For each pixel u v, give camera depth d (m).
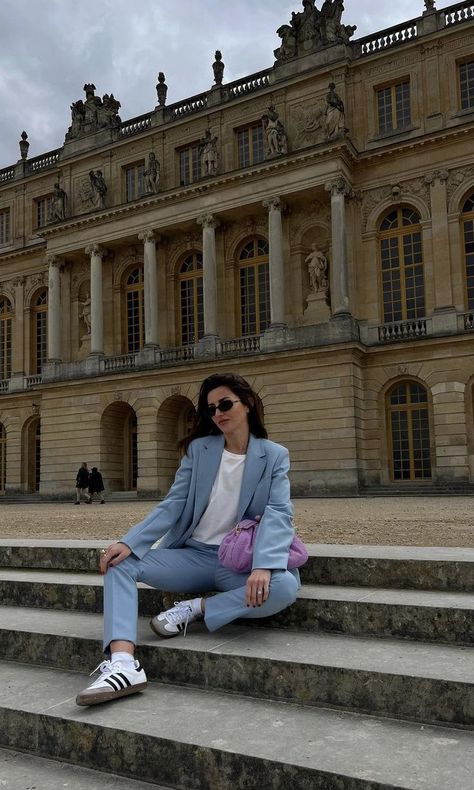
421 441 32.81
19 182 48.91
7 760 3.82
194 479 5.11
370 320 34.66
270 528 4.70
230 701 3.98
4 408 47.53
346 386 32.72
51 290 43.62
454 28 33.56
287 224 37.00
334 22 36.66
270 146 35.91
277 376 34.53
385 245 35.28
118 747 3.57
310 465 33.09
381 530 10.99
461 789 2.79
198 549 5.15
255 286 38.56
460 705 3.50
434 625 4.39
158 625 4.58
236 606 4.58
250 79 39.06
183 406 39.91
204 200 37.97
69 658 4.69
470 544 7.99
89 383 40.97
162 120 41.88
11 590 6.00
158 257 41.12
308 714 3.74
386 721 3.62
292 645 4.36
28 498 43.31
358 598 4.76
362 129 35.75
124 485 41.81
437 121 33.78
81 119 45.25
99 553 6.47
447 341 31.72
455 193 33.06
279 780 3.10
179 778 3.37
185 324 41.03
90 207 44.03
